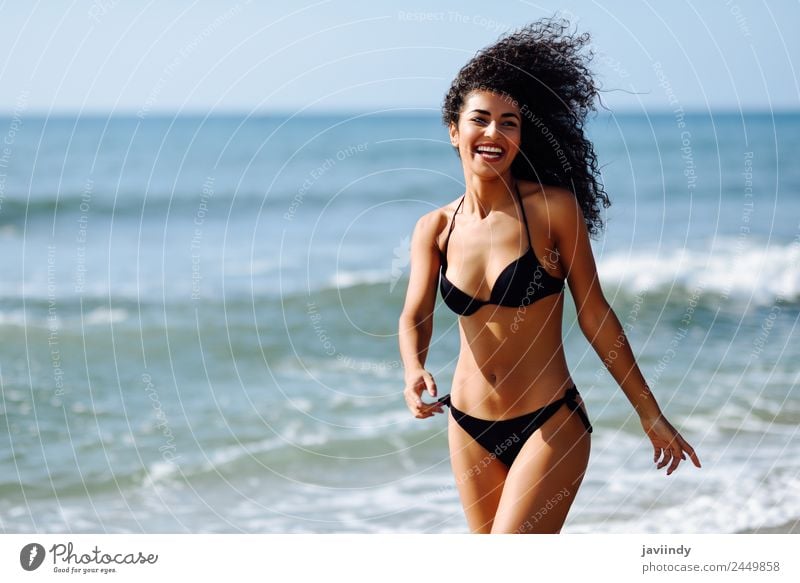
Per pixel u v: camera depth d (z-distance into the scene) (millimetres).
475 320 6371
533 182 6414
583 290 6273
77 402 15609
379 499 11586
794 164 52781
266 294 23625
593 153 7016
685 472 11766
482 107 6262
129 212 38156
